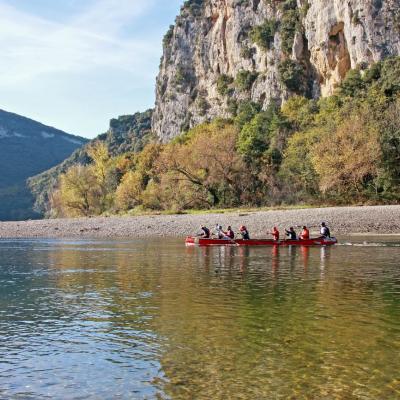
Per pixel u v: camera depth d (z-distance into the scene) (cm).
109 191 10931
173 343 1174
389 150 6412
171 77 19288
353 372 969
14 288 1970
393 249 3294
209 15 17525
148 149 11331
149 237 5109
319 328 1277
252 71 14688
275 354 1080
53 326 1355
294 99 11400
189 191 8656
